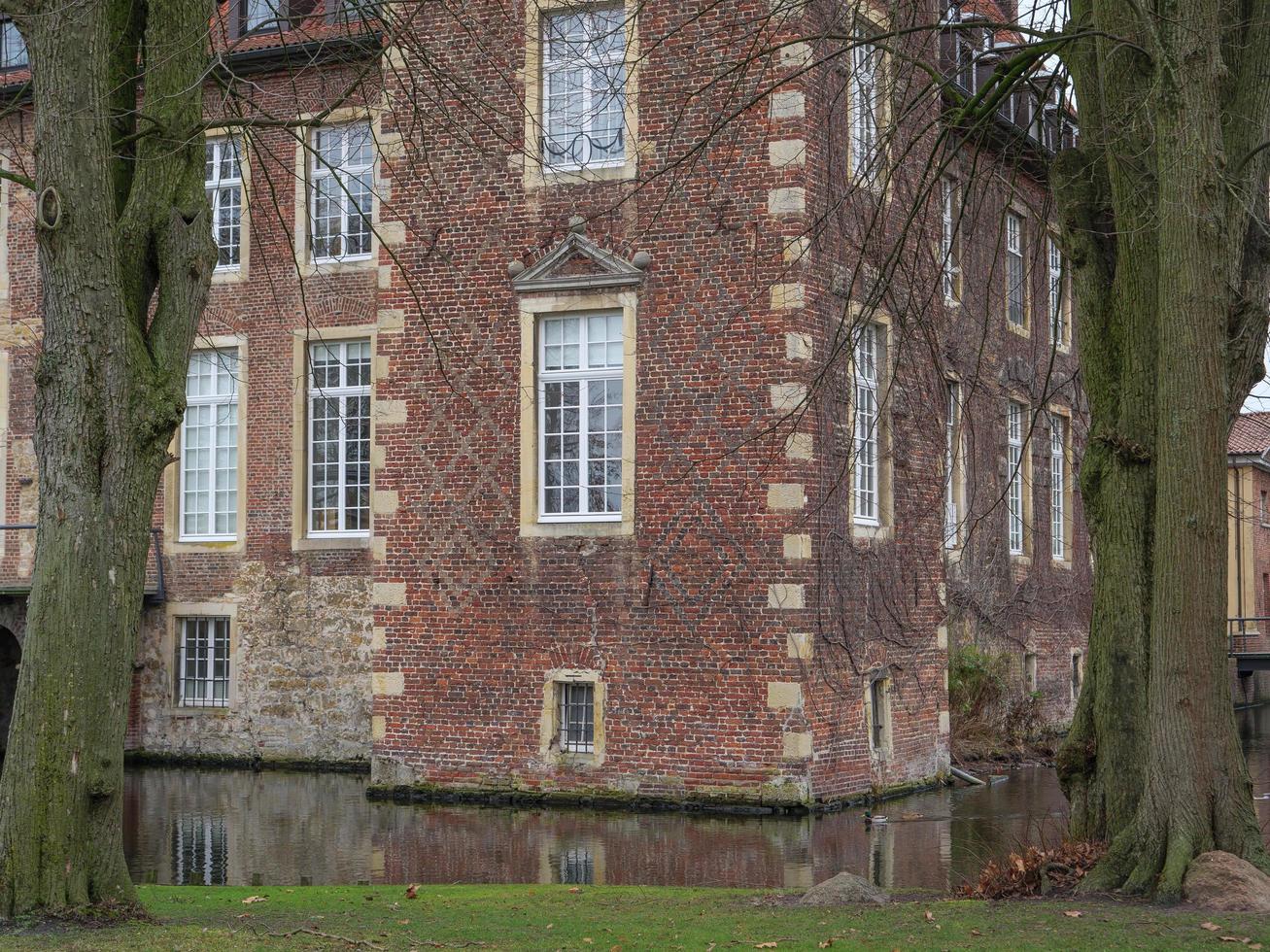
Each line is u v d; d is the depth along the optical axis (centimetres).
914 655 2023
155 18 1094
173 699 2459
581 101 1906
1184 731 1030
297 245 2400
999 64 1250
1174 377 1034
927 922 984
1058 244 1291
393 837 1642
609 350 1888
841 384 1858
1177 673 1034
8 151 2562
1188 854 1014
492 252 1936
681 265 1836
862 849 1523
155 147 1087
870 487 1970
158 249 1073
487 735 1914
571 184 1895
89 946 897
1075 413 2927
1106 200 1192
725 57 1817
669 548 1828
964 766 2225
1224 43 1139
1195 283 1027
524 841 1600
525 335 1914
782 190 1789
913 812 1784
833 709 1819
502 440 1923
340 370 2394
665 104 1850
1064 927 940
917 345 2062
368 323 2370
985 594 2516
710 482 1811
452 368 1955
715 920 1047
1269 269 1148
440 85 1783
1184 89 1027
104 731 1004
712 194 1822
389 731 1972
